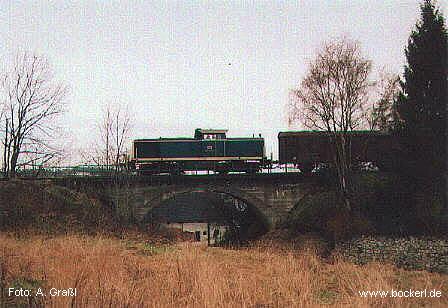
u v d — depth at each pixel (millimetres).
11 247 18688
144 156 44688
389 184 38031
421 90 36031
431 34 36781
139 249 21031
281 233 39188
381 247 32219
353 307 12320
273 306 12289
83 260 14914
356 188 38375
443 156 34344
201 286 12289
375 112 38094
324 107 37531
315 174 41750
